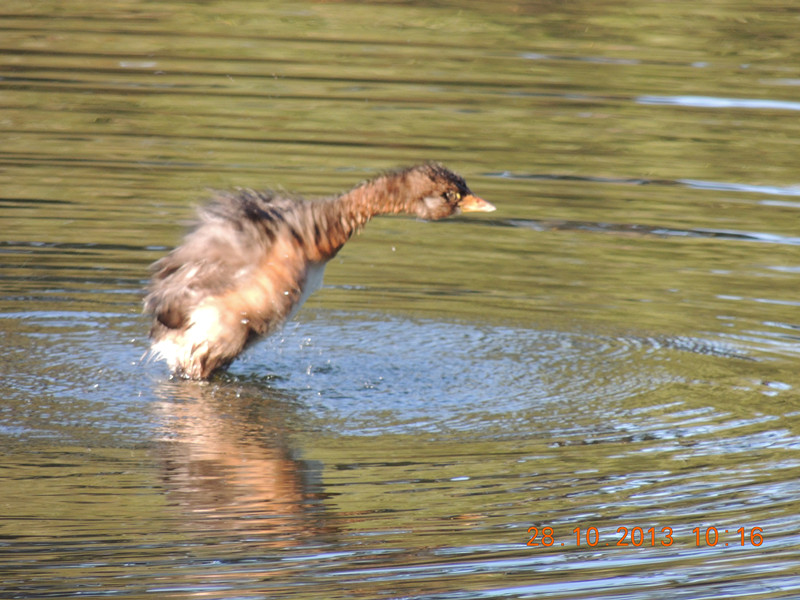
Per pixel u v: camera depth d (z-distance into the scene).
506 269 15.73
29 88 21.47
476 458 10.28
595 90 22.31
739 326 14.00
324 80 22.41
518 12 27.02
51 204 17.08
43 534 8.71
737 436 10.88
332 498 9.41
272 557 8.49
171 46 24.06
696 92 22.31
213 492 9.53
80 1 27.22
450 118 20.89
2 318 13.51
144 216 16.86
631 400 11.80
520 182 18.45
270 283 11.81
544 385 12.18
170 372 12.20
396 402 11.61
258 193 12.39
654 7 27.48
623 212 17.61
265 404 11.47
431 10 27.25
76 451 10.19
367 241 16.73
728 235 16.89
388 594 8.07
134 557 8.41
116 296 14.45
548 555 8.69
